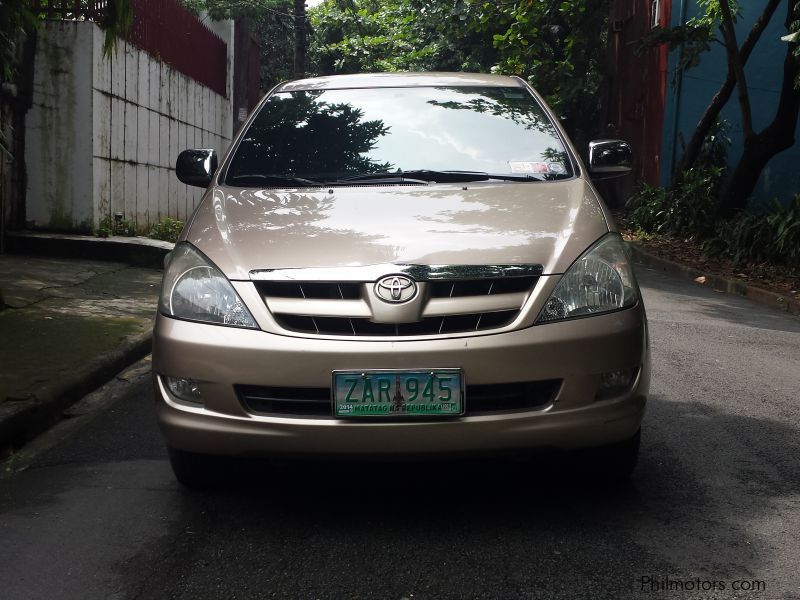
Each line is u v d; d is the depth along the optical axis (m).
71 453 4.28
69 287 8.18
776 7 12.75
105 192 10.45
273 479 3.80
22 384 5.03
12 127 9.51
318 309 3.17
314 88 4.94
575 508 3.44
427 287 3.18
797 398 5.16
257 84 21.97
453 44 23.16
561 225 3.53
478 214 3.62
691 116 16.34
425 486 3.69
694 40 13.68
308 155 4.39
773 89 14.07
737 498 3.54
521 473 3.82
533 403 3.20
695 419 4.68
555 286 3.24
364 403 3.11
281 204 3.82
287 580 2.87
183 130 14.09
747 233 11.55
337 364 3.11
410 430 3.10
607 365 3.21
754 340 7.07
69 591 2.83
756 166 12.93
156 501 3.60
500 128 4.55
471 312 3.16
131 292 8.18
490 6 18.17
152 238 11.30
